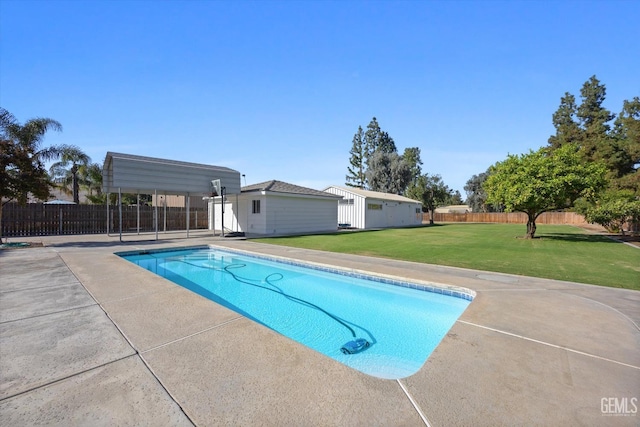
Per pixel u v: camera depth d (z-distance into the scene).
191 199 30.34
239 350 2.52
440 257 8.66
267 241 13.13
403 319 4.57
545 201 13.29
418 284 5.65
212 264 9.09
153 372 2.15
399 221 30.28
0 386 1.96
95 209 17.12
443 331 4.09
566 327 3.17
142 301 3.91
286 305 5.31
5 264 6.64
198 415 1.69
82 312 3.47
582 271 6.56
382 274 6.25
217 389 1.94
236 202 19.25
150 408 1.75
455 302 5.14
